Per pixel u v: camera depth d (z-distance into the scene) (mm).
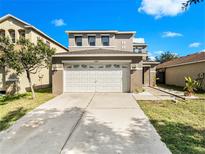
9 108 9539
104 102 10453
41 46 11828
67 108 9078
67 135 5434
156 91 15852
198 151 4273
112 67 14492
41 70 19047
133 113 7852
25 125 6555
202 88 16203
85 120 6930
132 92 14172
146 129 5816
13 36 16531
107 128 5965
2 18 16281
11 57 11328
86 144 4777
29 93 14867
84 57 14398
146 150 4383
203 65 16203
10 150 4578
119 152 4312
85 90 14617
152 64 22281
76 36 21484
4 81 16016
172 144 4680
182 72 20766
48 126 6348
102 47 21312
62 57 14391
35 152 4414
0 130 6148
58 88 14461
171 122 6512
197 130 5691
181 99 11219
